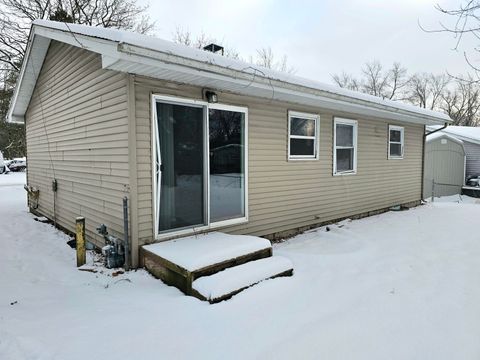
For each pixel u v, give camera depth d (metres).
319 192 6.62
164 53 3.35
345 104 6.20
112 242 4.17
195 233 4.53
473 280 3.56
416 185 9.91
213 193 4.80
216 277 3.19
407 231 6.20
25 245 5.40
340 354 2.16
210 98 4.58
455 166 14.95
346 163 7.38
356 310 2.81
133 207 3.92
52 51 6.25
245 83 4.40
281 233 5.87
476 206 9.80
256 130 5.34
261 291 3.19
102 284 3.58
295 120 6.11
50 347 2.23
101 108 4.48
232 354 2.14
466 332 2.45
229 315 2.70
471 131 16.92
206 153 4.66
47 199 7.20
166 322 2.60
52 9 17.20
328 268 4.00
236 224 5.10
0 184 17.03
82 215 5.37
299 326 2.52
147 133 4.03
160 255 3.57
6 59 16.92
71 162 5.71
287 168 5.92
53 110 6.44
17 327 2.54
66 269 4.17
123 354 2.15
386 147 8.48
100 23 18.73
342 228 6.46
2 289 3.46
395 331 2.46
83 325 2.56
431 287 3.36
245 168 5.18
